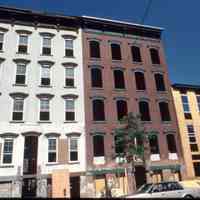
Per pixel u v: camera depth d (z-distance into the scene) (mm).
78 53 25688
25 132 20953
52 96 22906
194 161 25969
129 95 25641
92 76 25156
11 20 24438
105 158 22375
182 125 26953
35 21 25250
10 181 19422
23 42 24172
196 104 28781
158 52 29438
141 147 20875
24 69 23109
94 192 21016
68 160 21344
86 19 27047
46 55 24344
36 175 20047
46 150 21094
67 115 22859
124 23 28516
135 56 28062
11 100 21594
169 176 23719
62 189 20047
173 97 27938
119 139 21453
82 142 22312
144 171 23281
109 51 26922
